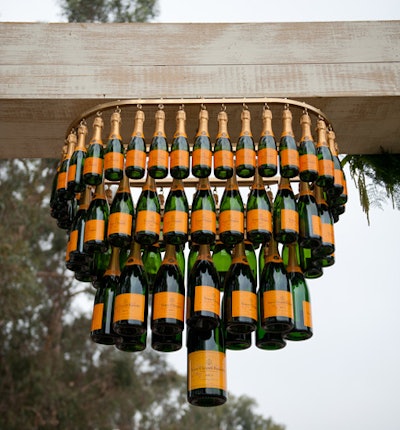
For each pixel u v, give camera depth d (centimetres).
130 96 218
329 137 214
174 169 194
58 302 992
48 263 1002
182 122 203
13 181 860
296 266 217
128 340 204
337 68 223
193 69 223
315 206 206
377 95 218
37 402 868
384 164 253
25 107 219
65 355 991
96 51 225
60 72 220
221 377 194
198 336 198
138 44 227
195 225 193
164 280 194
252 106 216
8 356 876
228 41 228
